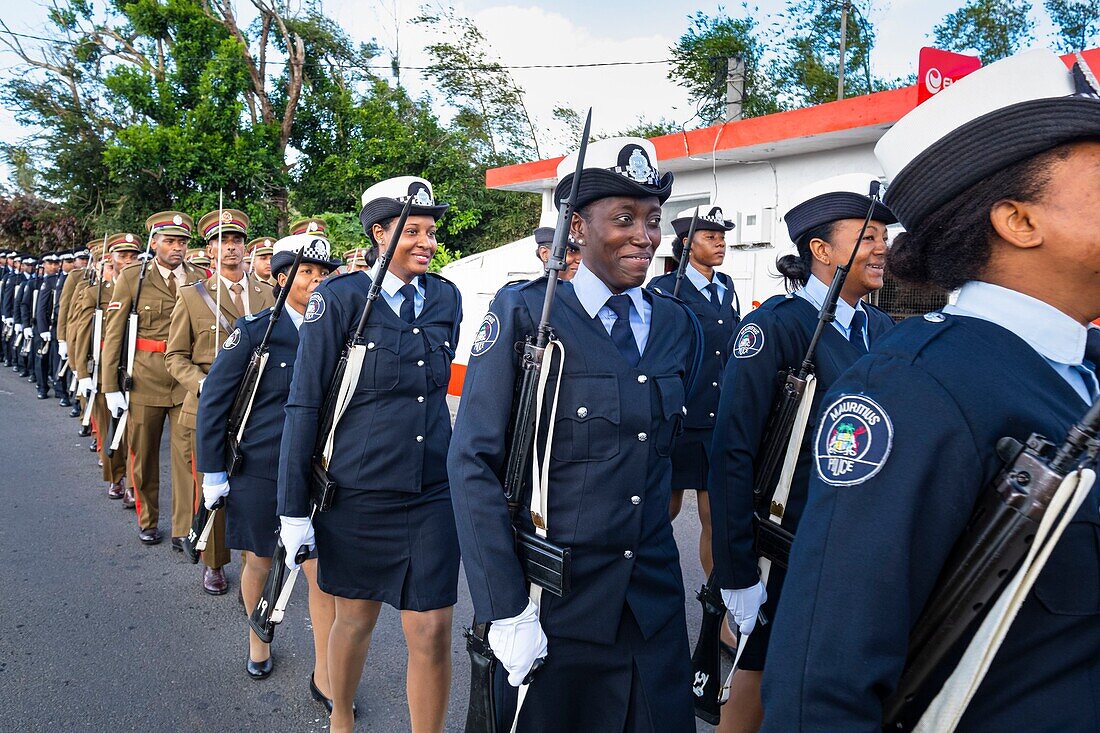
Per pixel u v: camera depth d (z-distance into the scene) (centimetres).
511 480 196
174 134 1781
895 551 108
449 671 290
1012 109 110
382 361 294
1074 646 106
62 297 964
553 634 192
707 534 423
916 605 111
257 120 2012
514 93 2181
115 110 2166
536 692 193
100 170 2219
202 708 342
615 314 205
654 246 203
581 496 193
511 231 1875
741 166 732
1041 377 111
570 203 188
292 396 293
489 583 188
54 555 519
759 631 247
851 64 1861
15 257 1551
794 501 238
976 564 107
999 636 104
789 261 313
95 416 670
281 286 396
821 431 121
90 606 443
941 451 107
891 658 108
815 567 115
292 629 422
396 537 287
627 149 198
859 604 109
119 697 349
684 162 748
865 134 599
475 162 1978
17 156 2481
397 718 335
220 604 450
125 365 546
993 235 116
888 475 109
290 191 1952
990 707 109
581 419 193
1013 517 103
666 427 204
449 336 320
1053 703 105
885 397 113
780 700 114
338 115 1962
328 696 336
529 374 192
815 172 671
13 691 351
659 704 194
